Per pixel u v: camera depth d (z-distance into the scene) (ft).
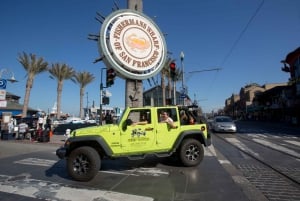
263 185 20.21
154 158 31.45
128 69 42.57
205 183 20.88
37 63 106.22
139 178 22.76
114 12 42.63
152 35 44.98
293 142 48.65
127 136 24.20
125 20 42.91
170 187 19.97
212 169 25.79
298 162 29.12
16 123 79.82
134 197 17.88
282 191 18.71
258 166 27.22
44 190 19.72
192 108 28.71
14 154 37.91
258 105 231.09
